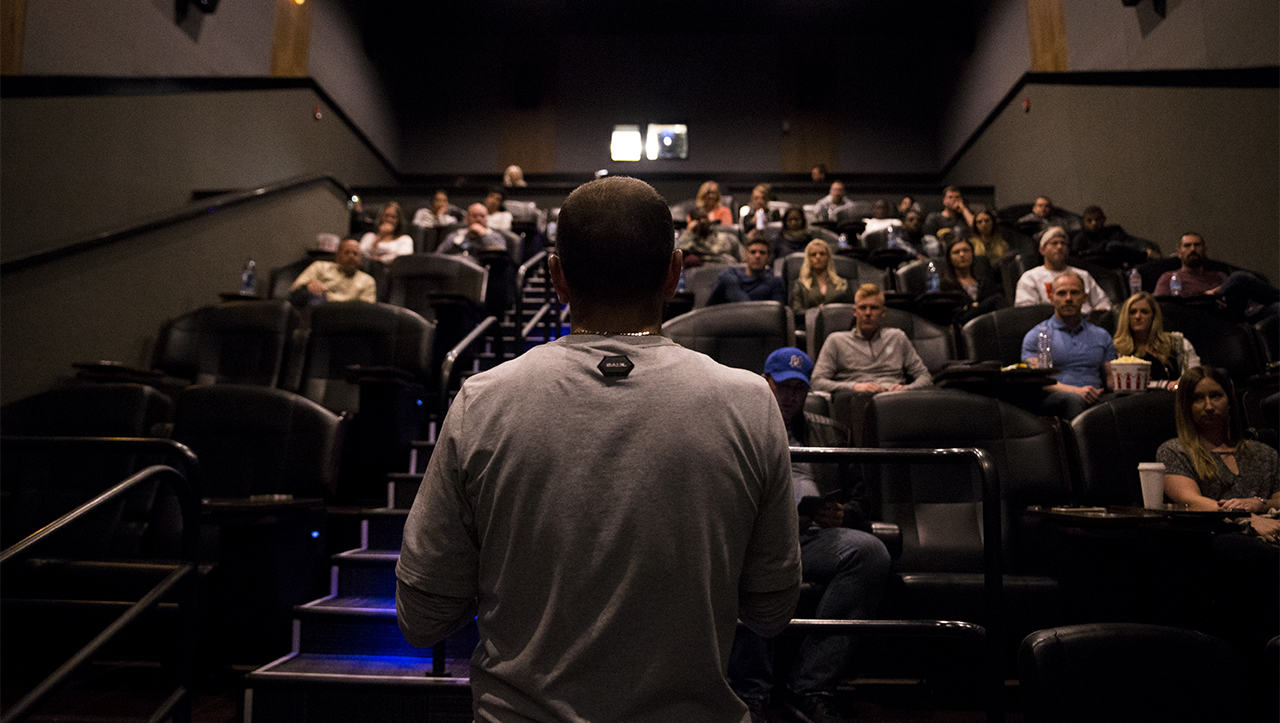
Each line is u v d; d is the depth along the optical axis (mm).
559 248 902
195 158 5906
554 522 755
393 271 4934
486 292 4902
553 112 11688
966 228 7051
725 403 807
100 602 2354
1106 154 6840
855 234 7816
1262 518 2182
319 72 8922
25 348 3645
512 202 8609
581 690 729
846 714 2193
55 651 2504
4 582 2457
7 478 2811
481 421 800
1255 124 5000
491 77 11789
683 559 750
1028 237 6703
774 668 2285
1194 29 5922
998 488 1598
